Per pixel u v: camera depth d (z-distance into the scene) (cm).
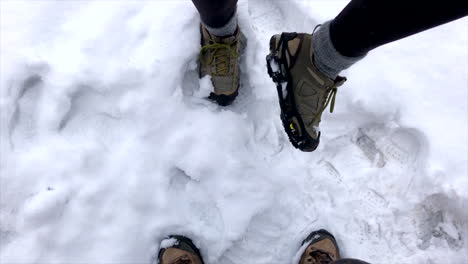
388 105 123
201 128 115
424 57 131
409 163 124
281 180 117
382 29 67
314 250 112
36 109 115
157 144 113
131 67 116
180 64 116
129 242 108
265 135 122
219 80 111
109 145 114
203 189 114
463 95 128
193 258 108
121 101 115
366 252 117
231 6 82
